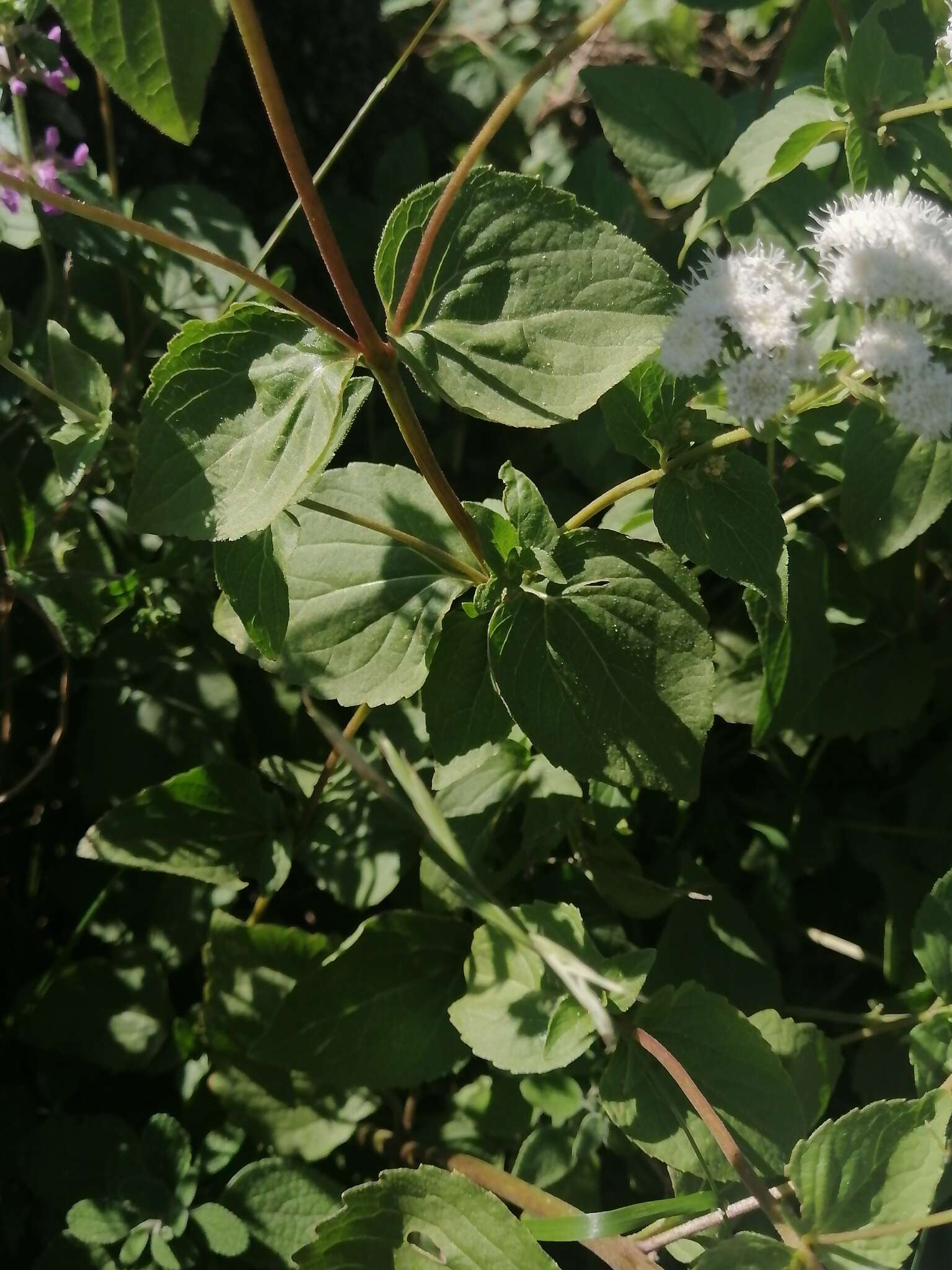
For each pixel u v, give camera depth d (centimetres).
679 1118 26
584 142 48
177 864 33
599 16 23
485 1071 34
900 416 25
